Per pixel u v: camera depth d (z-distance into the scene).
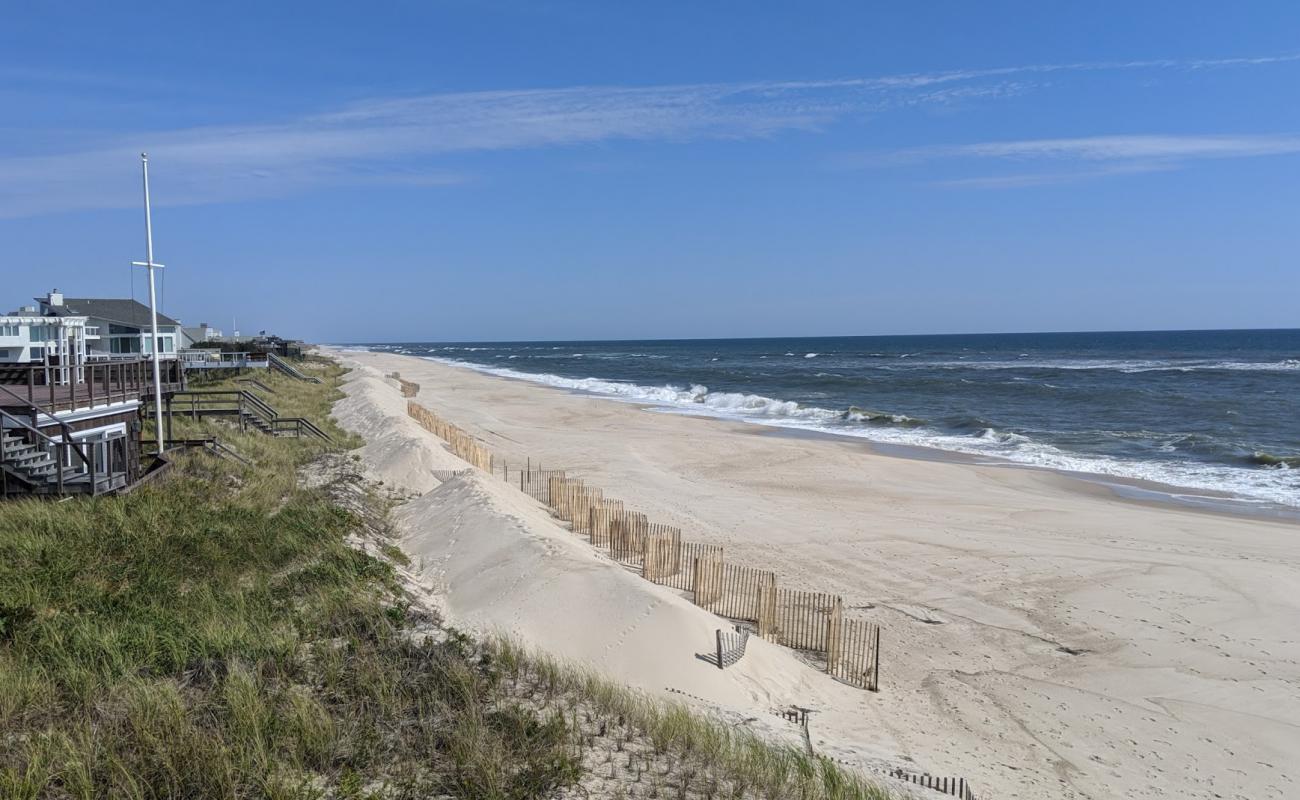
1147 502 25.80
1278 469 30.78
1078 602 16.80
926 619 15.91
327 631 10.88
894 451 36.16
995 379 74.00
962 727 11.74
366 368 78.44
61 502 15.70
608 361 142.38
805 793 8.25
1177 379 69.81
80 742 7.66
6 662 9.16
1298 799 10.10
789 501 25.81
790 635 14.89
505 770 8.01
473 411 50.88
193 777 7.33
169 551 13.76
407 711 8.99
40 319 34.38
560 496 23.67
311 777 7.63
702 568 16.00
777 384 75.25
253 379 49.41
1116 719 12.09
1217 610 16.30
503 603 13.99
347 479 22.28
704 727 9.58
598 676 10.88
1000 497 26.45
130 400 21.73
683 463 32.59
